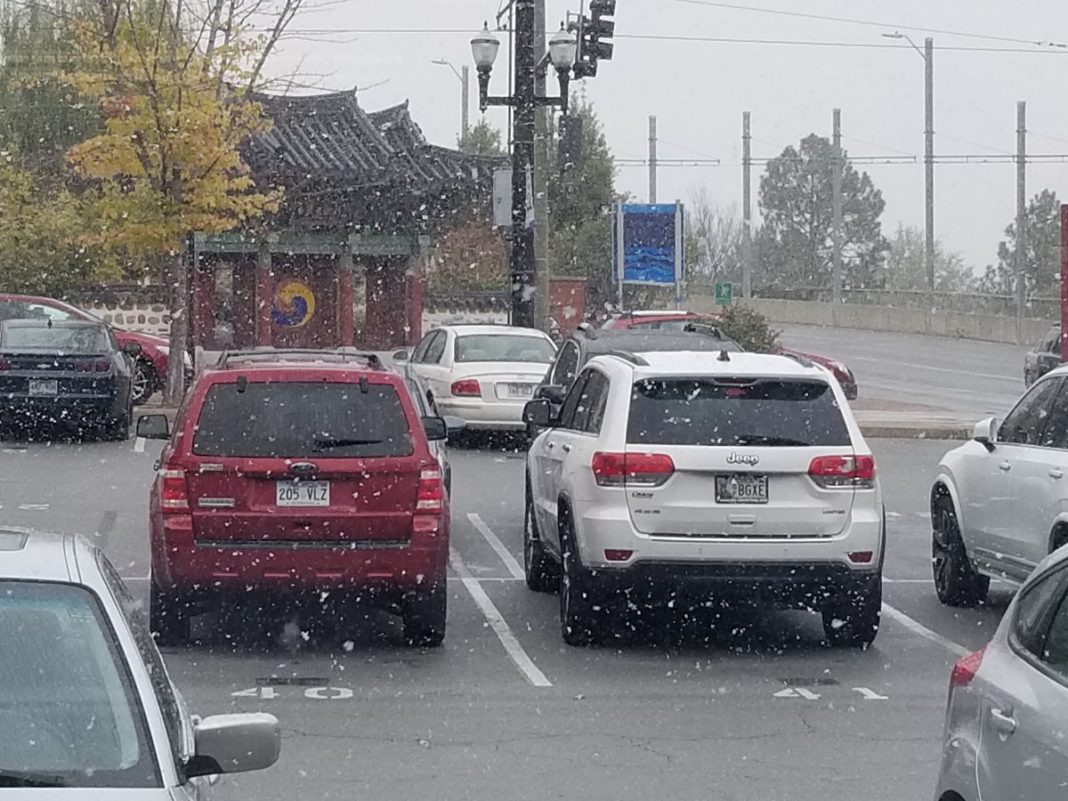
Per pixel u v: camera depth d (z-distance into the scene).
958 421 27.69
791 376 11.15
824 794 8.13
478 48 26.53
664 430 10.97
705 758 8.81
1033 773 5.10
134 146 27.03
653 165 66.88
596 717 9.68
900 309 64.31
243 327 39.19
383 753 8.81
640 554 10.87
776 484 10.93
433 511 10.86
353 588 10.80
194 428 10.71
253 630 12.02
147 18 28.83
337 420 10.80
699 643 11.87
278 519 10.66
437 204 39.88
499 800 7.97
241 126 28.42
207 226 27.33
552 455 12.55
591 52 27.34
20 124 39.00
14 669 4.69
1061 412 11.91
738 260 102.38
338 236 39.41
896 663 11.27
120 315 38.38
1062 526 11.33
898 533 17.28
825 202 106.50
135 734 4.56
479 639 11.85
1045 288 89.31
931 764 8.73
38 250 37.97
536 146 28.94
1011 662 5.59
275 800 7.91
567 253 51.34
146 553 14.80
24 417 23.48
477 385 23.20
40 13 39.25
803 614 13.03
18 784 4.36
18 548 5.12
